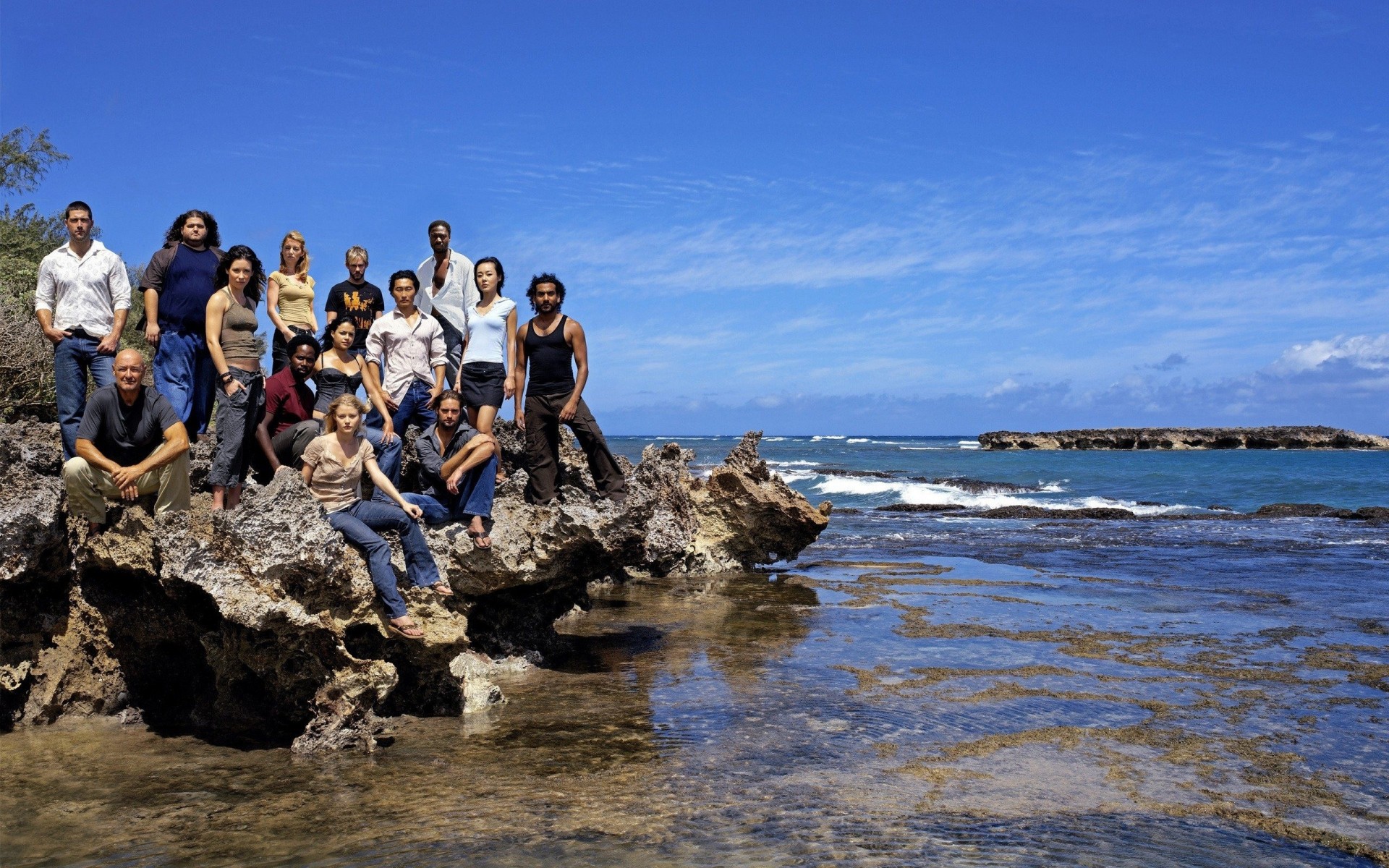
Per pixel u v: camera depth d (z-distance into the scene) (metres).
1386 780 6.32
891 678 8.88
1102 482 45.28
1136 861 5.05
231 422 7.80
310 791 5.93
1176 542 21.31
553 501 9.25
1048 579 15.50
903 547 20.53
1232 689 8.56
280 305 9.73
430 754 6.68
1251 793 6.07
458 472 8.39
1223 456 79.19
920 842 5.23
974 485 42.12
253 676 7.21
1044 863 5.00
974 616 12.07
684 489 16.33
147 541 7.29
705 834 5.30
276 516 6.64
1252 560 18.02
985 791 6.04
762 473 17.22
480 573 8.68
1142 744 7.02
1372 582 15.14
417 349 9.09
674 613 12.49
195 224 8.46
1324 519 27.72
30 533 6.91
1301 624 11.54
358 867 4.88
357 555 7.16
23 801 5.75
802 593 14.14
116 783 6.07
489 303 9.31
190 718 7.45
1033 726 7.45
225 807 5.67
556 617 10.07
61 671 7.39
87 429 7.08
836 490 39.19
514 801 5.78
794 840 5.23
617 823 5.44
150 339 8.36
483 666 8.61
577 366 9.27
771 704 8.00
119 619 7.52
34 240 23.36
